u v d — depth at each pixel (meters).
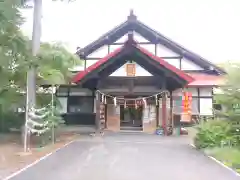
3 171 7.47
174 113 17.45
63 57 13.12
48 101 14.19
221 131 10.93
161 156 9.79
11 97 13.00
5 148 10.94
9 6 8.20
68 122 18.52
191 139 13.84
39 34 12.07
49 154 9.94
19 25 9.55
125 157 9.58
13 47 9.16
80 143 12.52
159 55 18.41
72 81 15.14
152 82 15.98
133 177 7.12
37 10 12.11
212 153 10.04
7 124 15.62
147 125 17.33
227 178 7.12
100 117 16.12
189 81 14.49
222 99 10.65
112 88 15.95
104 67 14.98
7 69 10.11
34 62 10.64
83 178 6.95
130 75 15.40
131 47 14.70
